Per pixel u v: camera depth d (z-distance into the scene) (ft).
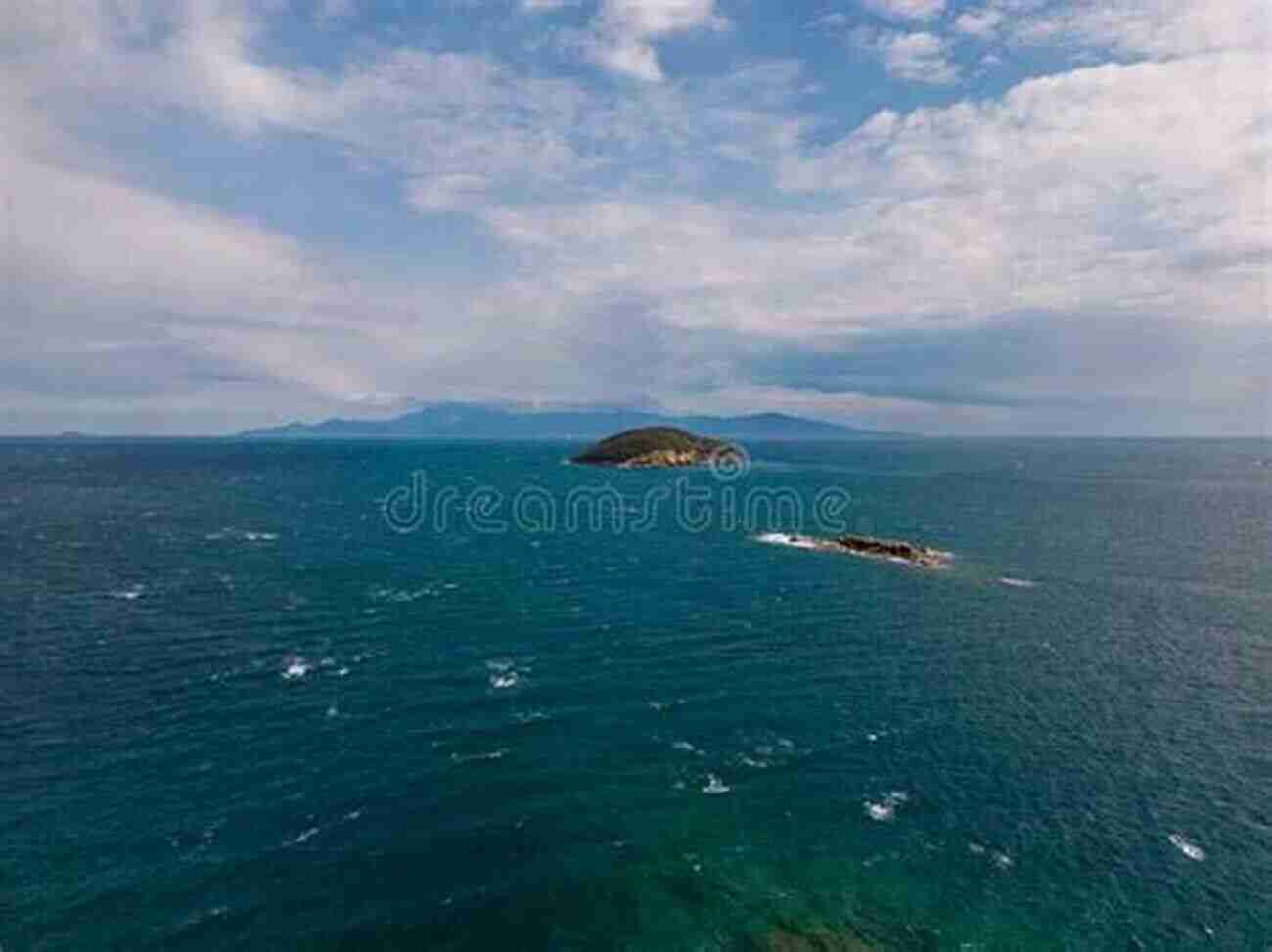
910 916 96.27
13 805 115.65
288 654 184.44
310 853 105.70
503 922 93.66
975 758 137.18
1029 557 328.70
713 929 93.30
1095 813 119.65
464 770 129.29
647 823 115.03
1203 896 100.58
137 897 96.02
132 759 130.52
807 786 126.62
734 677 175.52
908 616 230.48
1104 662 190.08
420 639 197.98
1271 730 150.51
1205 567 311.88
